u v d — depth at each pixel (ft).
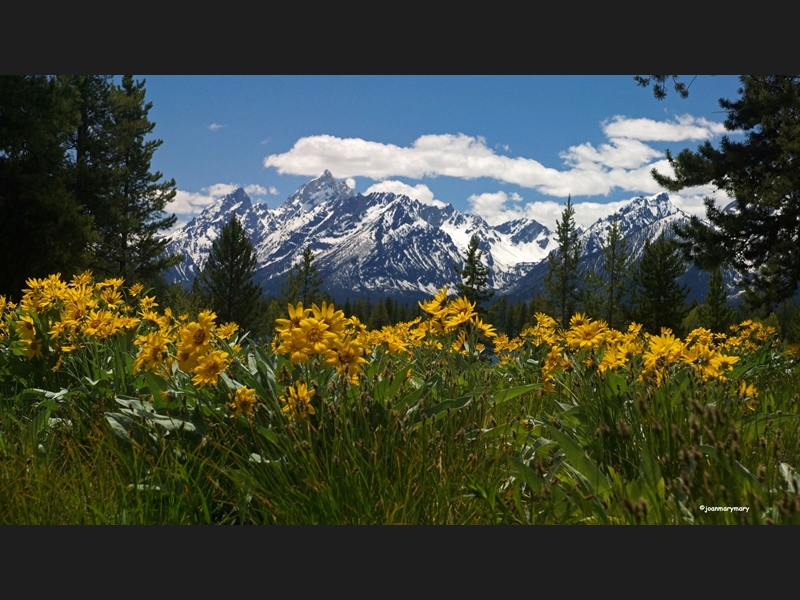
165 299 145.89
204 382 10.02
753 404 11.44
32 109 89.30
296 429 9.36
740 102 56.24
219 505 9.04
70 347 13.75
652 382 11.12
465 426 10.51
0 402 13.57
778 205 52.60
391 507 8.22
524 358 20.08
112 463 9.48
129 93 140.56
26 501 8.72
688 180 57.67
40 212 88.17
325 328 9.75
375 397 10.59
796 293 58.70
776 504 6.64
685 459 7.08
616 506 7.71
